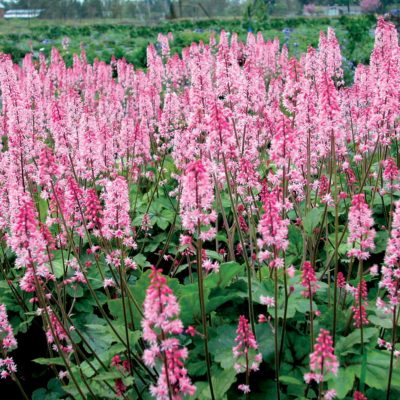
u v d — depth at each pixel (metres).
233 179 0.97
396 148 1.31
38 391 0.89
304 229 0.93
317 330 0.78
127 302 0.84
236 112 1.04
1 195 1.02
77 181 1.09
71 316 1.00
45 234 0.80
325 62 1.46
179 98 1.63
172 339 0.56
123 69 2.33
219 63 1.02
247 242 1.13
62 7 14.45
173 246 1.25
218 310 0.84
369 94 1.36
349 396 0.73
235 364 0.67
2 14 14.35
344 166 1.04
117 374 0.72
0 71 1.25
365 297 0.79
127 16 14.41
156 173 1.51
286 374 0.74
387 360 0.70
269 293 0.81
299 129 1.00
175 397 0.58
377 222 1.17
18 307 1.00
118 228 0.79
